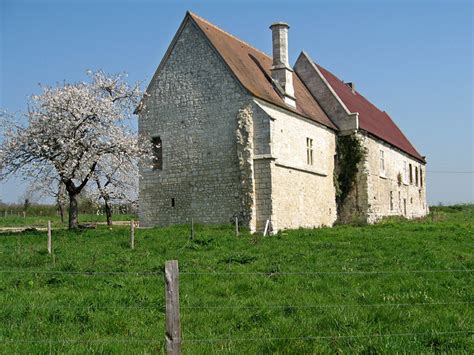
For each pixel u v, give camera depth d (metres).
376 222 37.84
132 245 19.97
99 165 30.61
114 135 28.30
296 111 31.44
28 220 55.75
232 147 28.55
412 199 53.38
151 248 19.77
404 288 12.98
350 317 9.98
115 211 41.81
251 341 8.82
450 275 14.51
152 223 30.59
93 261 16.28
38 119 27.48
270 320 10.12
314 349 8.38
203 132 29.45
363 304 11.39
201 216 29.14
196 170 29.50
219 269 15.50
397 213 47.03
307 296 12.16
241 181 28.00
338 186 37.41
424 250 20.12
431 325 9.57
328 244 21.31
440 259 17.97
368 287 13.26
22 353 8.07
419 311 10.73
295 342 8.59
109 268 15.32
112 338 9.08
